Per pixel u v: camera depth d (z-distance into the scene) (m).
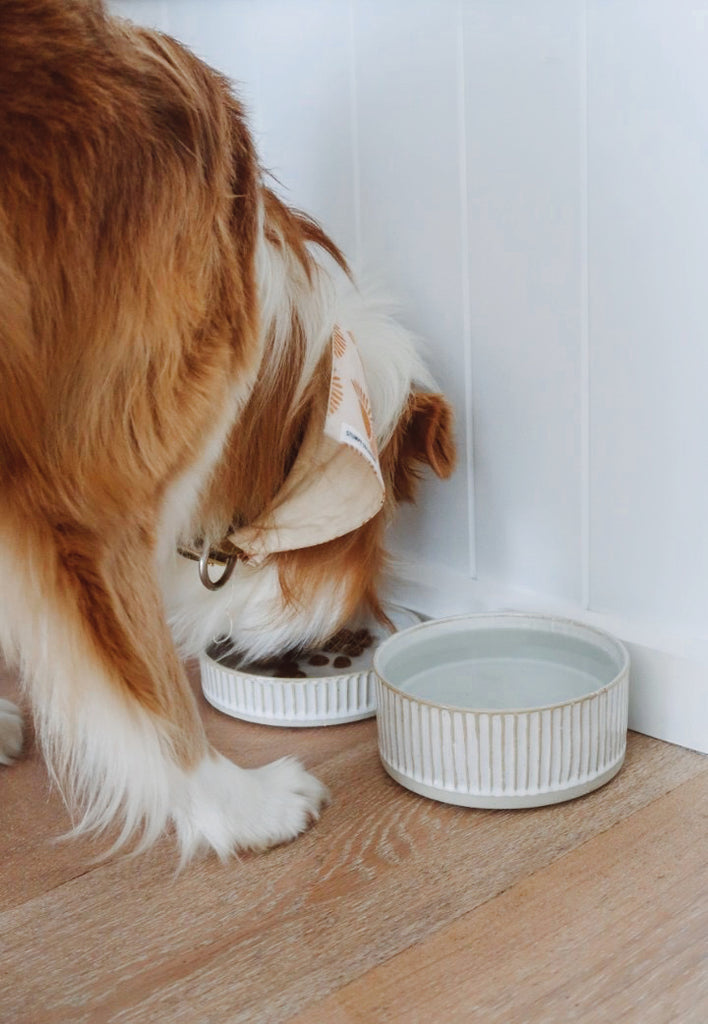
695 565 1.25
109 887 1.14
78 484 1.07
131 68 1.07
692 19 1.16
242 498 1.22
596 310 1.26
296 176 1.49
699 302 1.20
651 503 1.26
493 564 1.40
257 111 1.52
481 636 1.32
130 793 1.13
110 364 1.07
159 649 1.12
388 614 1.42
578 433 1.30
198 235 1.09
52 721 1.14
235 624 1.33
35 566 1.07
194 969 1.06
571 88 1.24
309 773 1.24
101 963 1.07
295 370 1.21
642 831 1.17
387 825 1.19
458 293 1.36
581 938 1.07
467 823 1.19
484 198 1.32
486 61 1.29
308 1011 1.03
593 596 1.33
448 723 1.18
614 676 1.25
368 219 1.43
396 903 1.11
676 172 1.19
